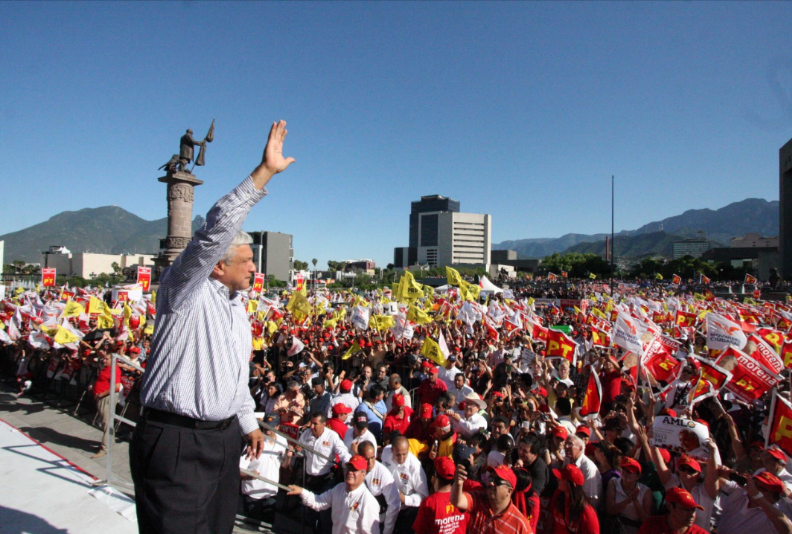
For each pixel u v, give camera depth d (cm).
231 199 208
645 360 841
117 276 8756
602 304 2594
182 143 2472
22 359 1191
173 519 217
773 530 465
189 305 224
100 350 839
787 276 6675
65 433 809
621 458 544
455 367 1208
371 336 1709
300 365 1140
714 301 2450
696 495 502
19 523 364
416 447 749
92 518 381
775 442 511
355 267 18862
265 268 11862
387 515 557
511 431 749
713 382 699
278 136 224
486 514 469
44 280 2569
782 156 6788
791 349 956
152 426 227
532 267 18788
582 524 469
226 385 231
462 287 1803
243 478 595
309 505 543
